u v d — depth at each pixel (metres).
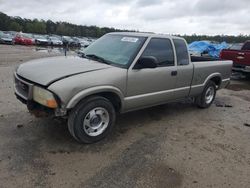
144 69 4.81
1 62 14.02
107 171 3.59
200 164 3.94
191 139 4.81
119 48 4.98
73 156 3.90
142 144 4.46
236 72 11.66
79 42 42.12
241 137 5.09
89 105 4.09
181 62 5.68
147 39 4.98
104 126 4.43
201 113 6.43
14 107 5.77
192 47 20.78
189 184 3.43
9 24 86.69
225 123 5.82
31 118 5.17
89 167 3.65
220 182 3.53
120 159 3.92
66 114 4.03
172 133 5.03
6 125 4.80
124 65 4.59
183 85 5.80
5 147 4.01
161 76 5.15
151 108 6.48
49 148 4.07
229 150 4.48
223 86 7.27
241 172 3.80
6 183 3.19
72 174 3.46
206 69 6.37
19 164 3.59
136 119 5.64
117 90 4.39
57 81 3.81
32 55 19.81
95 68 4.31
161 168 3.75
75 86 3.84
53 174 3.43
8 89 7.34
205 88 6.57
